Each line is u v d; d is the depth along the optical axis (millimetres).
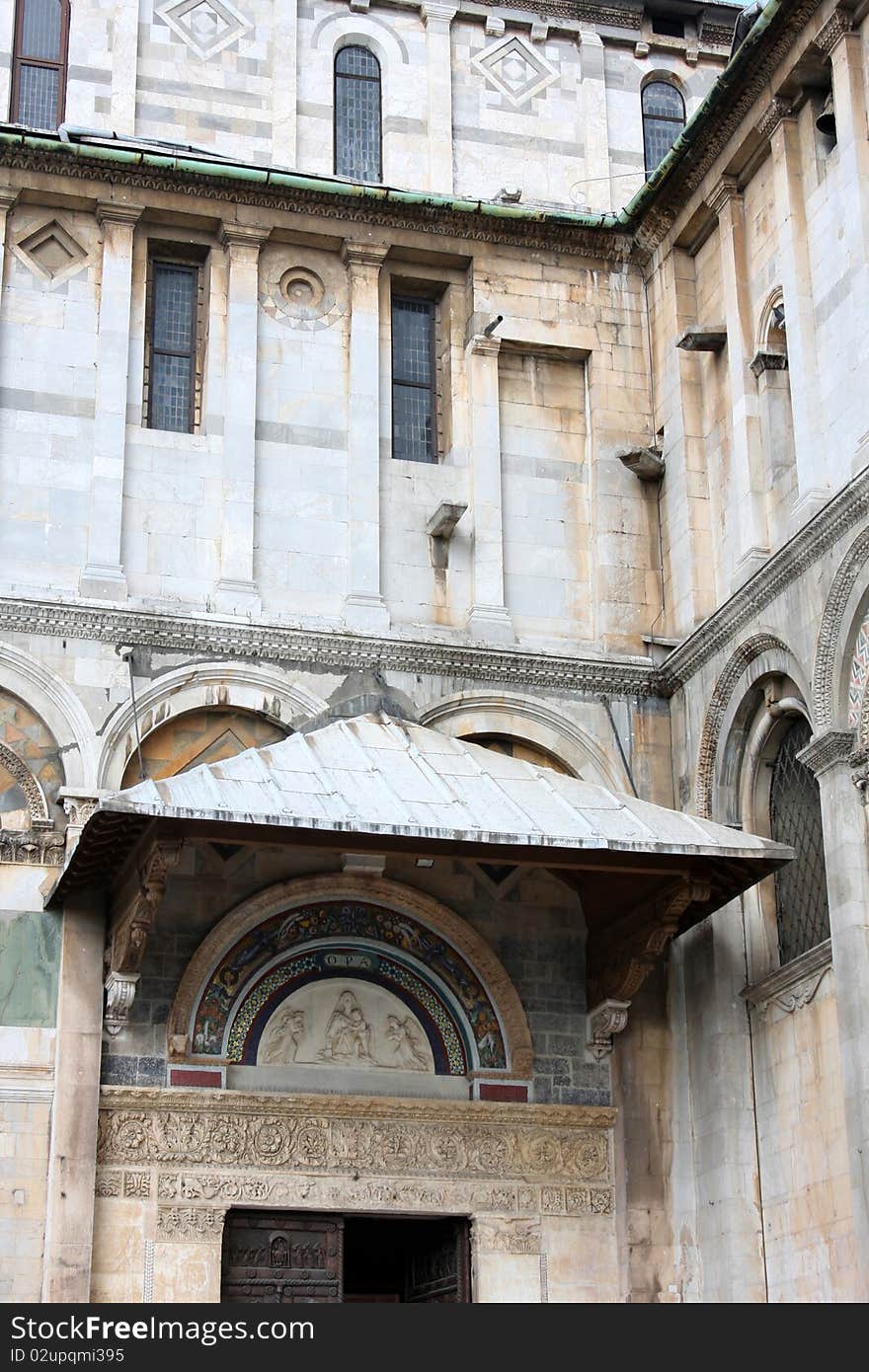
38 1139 23641
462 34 30547
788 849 23312
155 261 28016
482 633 27047
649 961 25125
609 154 30594
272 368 27641
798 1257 23469
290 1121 24906
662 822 23656
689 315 28344
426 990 26094
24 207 27297
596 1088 26062
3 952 24219
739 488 26250
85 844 22922
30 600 25219
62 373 26719
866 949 22000
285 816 21875
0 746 24828
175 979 24891
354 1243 30016
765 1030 24656
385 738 24453
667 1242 25438
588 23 31156
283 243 28266
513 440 28438
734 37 28328
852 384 23672
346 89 29875
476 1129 25547
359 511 27109
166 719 25469
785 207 25406
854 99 24047
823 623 23188
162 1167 24234
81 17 28797
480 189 29766
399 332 28844
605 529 28109
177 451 26859
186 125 28750
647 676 27375
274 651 26047
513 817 22984
